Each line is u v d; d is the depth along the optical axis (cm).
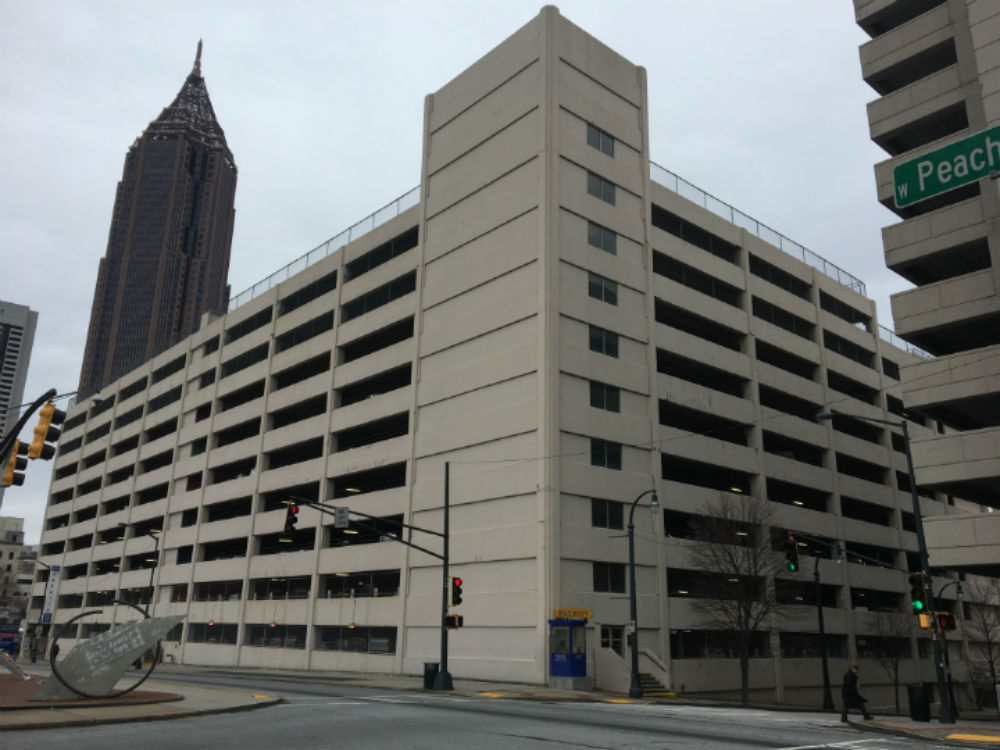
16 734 1384
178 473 6838
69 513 8906
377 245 5316
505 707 2227
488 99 4659
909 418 6744
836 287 6131
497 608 3769
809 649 4884
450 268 4619
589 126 4475
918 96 3384
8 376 16575
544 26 4400
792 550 2830
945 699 2305
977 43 3173
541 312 3934
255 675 4175
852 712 3278
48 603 8400
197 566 6200
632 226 4516
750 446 4878
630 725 1770
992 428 2847
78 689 1880
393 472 4844
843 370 5859
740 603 3947
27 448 2292
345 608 4712
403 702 2302
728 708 2847
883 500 5919
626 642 3800
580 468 3831
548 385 3809
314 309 5744
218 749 1252
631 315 4331
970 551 2847
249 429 6325
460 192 4694
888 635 5212
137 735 1398
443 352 4500
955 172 1288
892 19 3791
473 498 4041
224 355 6712
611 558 3847
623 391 4184
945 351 3394
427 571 4225
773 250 5581
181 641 6116
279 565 5334
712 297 4956
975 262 3262
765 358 5512
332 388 5272
